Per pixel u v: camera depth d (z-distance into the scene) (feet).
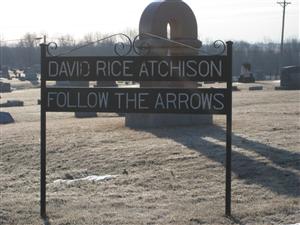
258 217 26.16
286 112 67.36
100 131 56.13
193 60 26.03
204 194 31.40
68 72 27.40
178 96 26.43
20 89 217.15
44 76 27.66
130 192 32.91
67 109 27.53
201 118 57.93
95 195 32.37
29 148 49.98
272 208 27.40
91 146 48.14
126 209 28.48
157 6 56.34
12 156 48.57
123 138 50.90
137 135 52.03
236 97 98.99
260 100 90.63
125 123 58.95
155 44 54.85
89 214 27.58
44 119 27.84
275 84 162.20
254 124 55.57
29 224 26.22
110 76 27.02
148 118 56.95
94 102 27.30
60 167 43.24
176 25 57.06
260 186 32.32
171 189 33.14
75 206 29.45
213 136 49.62
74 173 40.45
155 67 26.50
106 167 41.09
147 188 33.83
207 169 37.40
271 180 33.63
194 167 38.17
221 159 39.86
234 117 62.95
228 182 26.45
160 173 37.37
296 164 37.17
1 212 28.40
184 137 49.55
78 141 50.67
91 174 40.11
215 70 25.82
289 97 95.09
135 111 26.89
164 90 26.53
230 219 25.90
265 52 371.35
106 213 27.66
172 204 29.30
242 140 45.96
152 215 27.02
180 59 26.22
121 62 26.89
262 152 40.75
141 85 50.62
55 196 32.45
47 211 28.48
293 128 52.26
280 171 35.47
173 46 55.57
